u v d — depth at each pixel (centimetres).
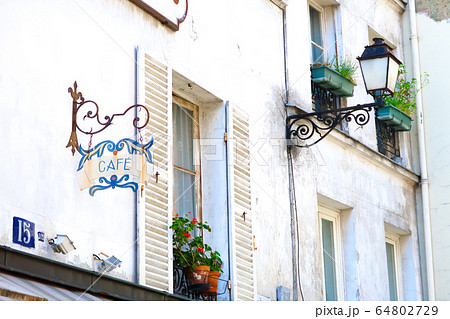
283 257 1045
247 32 1055
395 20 1474
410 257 1394
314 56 1265
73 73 771
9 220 682
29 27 730
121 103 823
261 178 1028
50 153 732
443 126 1438
